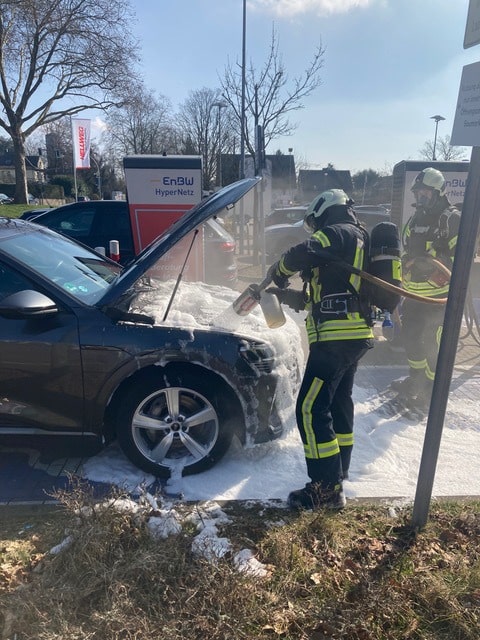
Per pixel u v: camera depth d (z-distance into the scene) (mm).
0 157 80062
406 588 2574
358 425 4500
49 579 2527
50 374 3438
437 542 2936
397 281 3201
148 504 2957
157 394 3520
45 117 31672
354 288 3154
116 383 3441
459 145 2623
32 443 3574
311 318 3242
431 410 2861
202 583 2480
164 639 2238
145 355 3414
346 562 2754
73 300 3545
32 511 3176
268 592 2527
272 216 19328
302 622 2387
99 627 2273
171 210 7160
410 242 4953
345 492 3504
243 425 3578
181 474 3584
